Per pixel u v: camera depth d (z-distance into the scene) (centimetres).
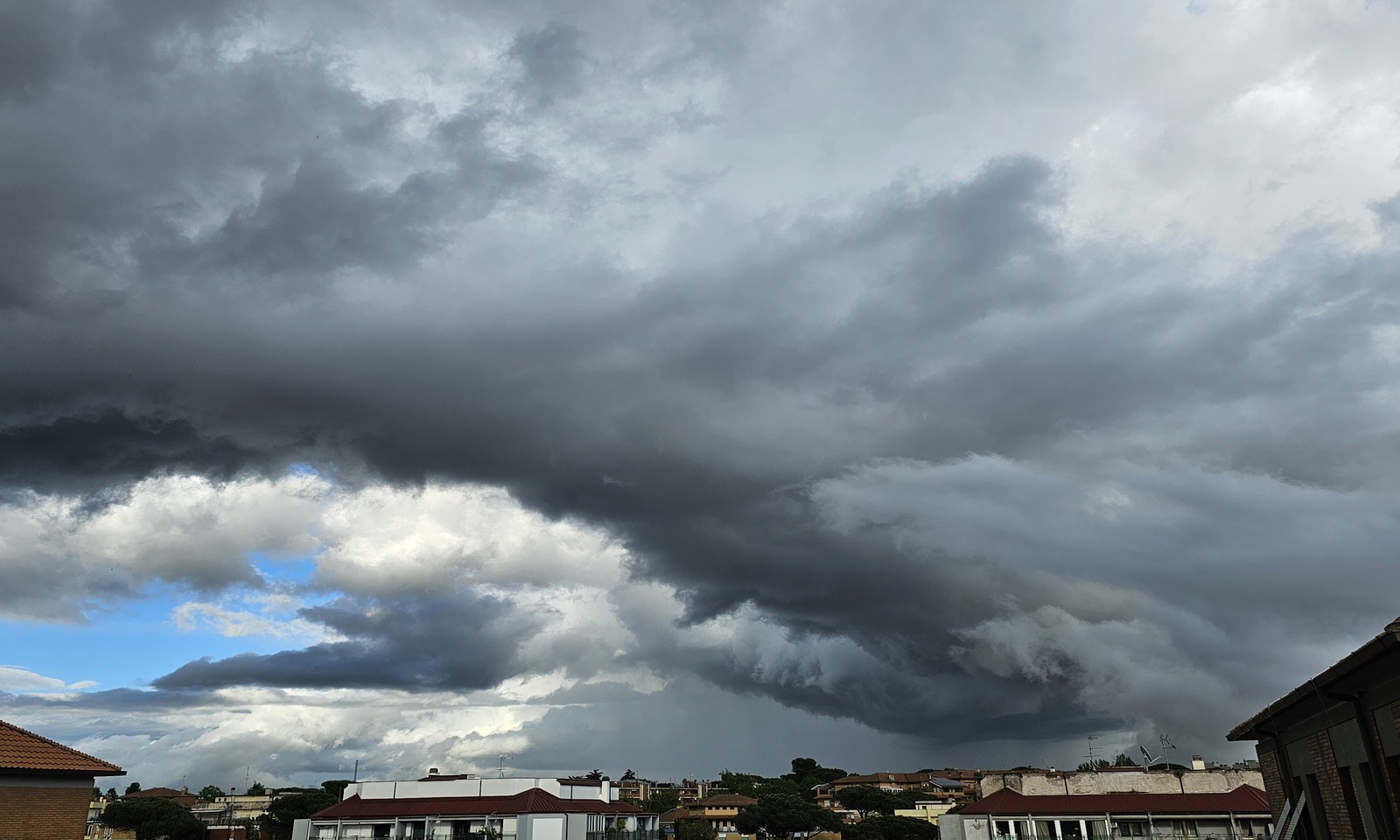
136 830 11438
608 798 9456
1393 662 1476
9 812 2955
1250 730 2588
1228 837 7138
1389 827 1633
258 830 11944
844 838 11588
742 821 13512
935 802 14750
